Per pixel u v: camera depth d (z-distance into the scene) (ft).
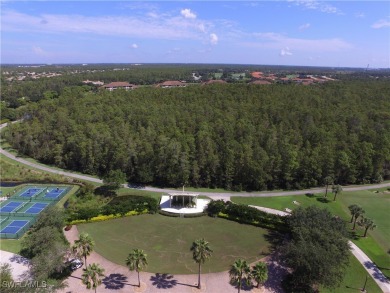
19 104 593.01
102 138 322.96
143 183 303.27
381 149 310.86
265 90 460.55
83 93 510.99
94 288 144.87
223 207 240.53
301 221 191.31
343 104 409.49
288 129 340.18
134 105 407.64
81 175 323.37
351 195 287.28
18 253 188.55
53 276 164.25
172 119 358.43
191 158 297.33
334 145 313.32
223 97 437.17
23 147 379.35
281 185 300.40
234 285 164.76
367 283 170.60
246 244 204.03
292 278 166.50
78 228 219.82
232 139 317.42
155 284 164.66
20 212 245.04
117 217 235.81
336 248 164.96
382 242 211.41
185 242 205.87
